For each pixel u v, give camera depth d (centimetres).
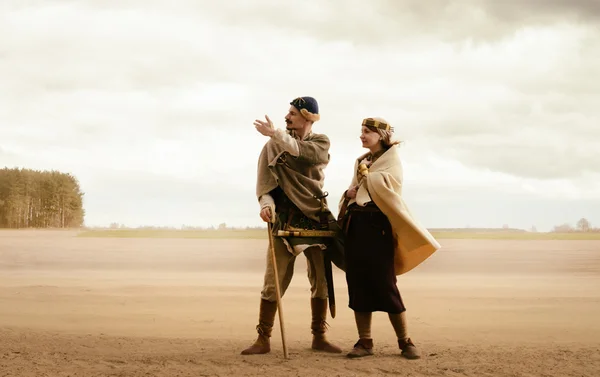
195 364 465
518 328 654
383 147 522
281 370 440
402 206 488
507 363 465
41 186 9950
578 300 909
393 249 501
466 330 647
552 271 1522
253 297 931
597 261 1902
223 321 711
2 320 698
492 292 1011
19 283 1128
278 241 518
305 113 533
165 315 752
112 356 496
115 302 865
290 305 845
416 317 739
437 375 426
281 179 519
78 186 10488
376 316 773
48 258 1928
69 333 615
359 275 494
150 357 491
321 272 531
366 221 497
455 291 1038
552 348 533
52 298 902
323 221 526
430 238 494
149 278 1252
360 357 491
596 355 496
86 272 1406
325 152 533
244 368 448
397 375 426
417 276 1381
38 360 478
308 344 564
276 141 508
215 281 1187
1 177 9775
